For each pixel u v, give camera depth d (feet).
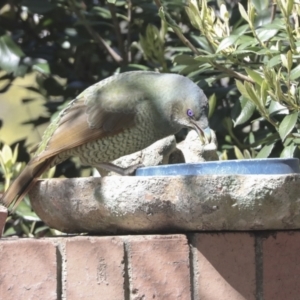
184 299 16.11
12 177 26.58
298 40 23.58
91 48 33.63
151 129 23.90
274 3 23.76
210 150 23.76
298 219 16.11
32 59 32.50
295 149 24.71
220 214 15.78
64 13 33.68
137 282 15.83
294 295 17.01
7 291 15.12
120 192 16.25
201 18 24.54
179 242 16.17
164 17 25.13
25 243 15.29
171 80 23.95
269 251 16.88
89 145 23.12
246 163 16.99
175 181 15.88
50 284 15.34
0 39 30.76
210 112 26.63
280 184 15.65
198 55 25.16
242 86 22.29
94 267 15.62
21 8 34.14
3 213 16.30
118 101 23.29
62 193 17.26
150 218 16.21
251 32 25.03
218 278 16.51
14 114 50.72
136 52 33.58
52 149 22.41
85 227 17.49
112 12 31.65
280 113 23.53
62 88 33.17
